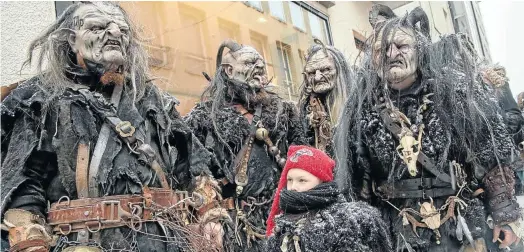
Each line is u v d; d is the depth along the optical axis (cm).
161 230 177
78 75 181
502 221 204
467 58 213
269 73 406
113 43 177
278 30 436
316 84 269
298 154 186
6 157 164
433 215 201
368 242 175
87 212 162
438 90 205
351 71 270
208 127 251
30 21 275
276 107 265
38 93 171
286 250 179
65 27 182
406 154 201
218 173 242
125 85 185
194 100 335
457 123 203
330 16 495
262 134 252
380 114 211
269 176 253
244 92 260
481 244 202
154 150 182
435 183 205
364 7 509
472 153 204
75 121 168
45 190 169
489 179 207
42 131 165
